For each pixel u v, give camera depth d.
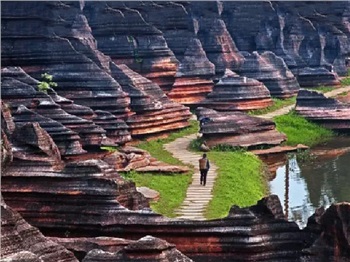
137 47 82.75
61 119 54.41
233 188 51.44
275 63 93.31
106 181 34.44
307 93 80.25
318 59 105.31
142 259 26.25
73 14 74.38
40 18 65.94
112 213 33.75
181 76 84.50
